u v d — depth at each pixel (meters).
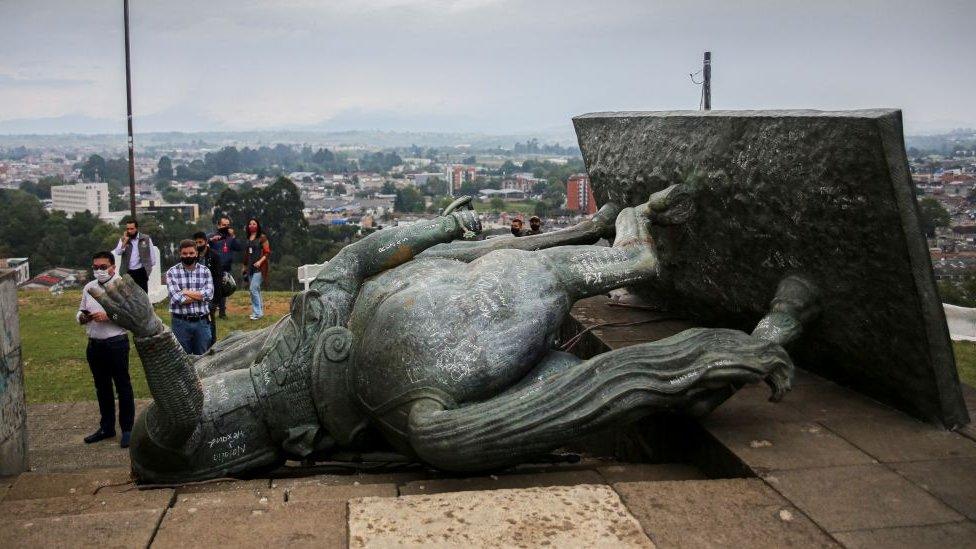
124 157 174.25
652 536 3.34
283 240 30.34
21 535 3.37
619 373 4.19
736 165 5.14
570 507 3.58
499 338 4.34
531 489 3.76
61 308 13.35
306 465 4.97
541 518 3.48
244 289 18.52
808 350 5.38
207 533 3.38
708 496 3.72
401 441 4.43
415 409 4.19
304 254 29.94
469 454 3.99
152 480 4.69
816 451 4.25
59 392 8.46
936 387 4.51
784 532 3.40
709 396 4.53
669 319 6.91
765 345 4.59
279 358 4.77
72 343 10.47
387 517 3.48
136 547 3.27
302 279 12.71
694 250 5.94
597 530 3.38
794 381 5.44
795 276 5.10
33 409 7.70
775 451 4.24
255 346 5.18
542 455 4.76
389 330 4.39
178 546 3.28
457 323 4.33
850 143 4.26
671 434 4.93
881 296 4.56
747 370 4.39
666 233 6.09
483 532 3.35
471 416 4.01
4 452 5.04
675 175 5.76
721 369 4.34
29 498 4.52
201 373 5.10
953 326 9.23
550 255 4.78
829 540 3.34
